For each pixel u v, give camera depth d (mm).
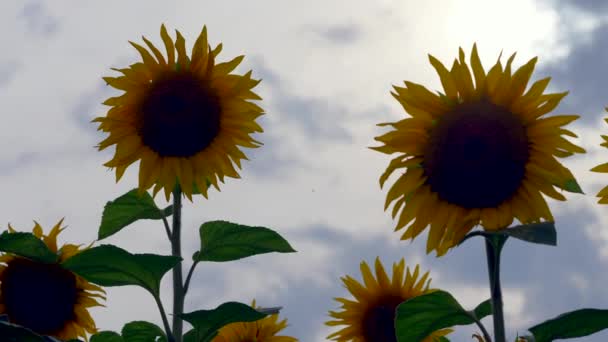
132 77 8000
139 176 7961
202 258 7484
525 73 6371
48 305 9023
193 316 6906
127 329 7387
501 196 6488
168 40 8070
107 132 8070
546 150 6418
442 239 6602
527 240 5660
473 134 6418
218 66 8125
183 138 8023
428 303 6105
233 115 8156
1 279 8953
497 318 5898
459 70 6422
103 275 7125
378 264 9734
